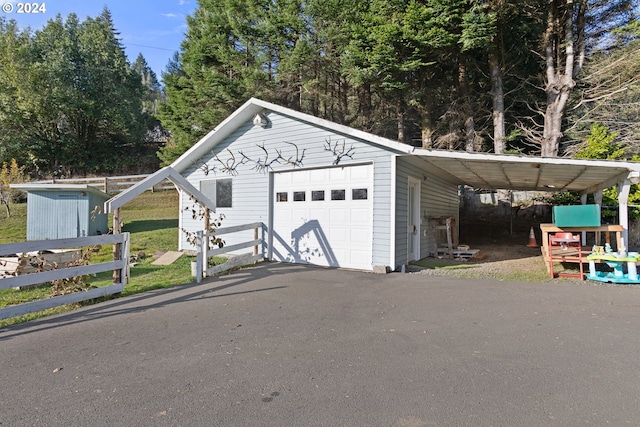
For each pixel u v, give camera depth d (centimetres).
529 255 1101
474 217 1833
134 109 3491
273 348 361
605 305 509
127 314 488
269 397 265
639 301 531
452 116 1731
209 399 262
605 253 709
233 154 1078
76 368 318
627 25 1430
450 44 1419
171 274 798
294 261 957
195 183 1168
